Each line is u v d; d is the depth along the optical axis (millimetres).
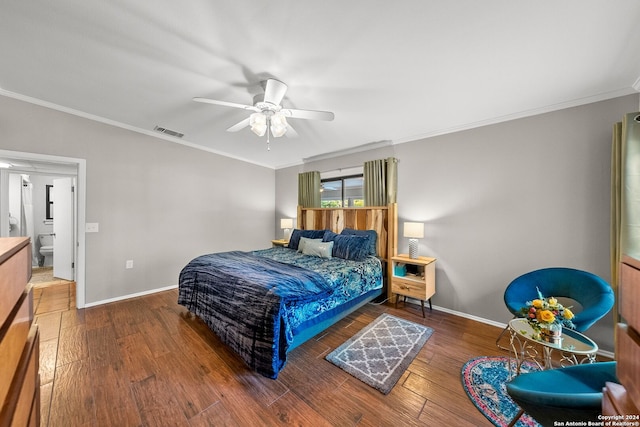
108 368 1859
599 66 1779
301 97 2311
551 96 2232
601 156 2160
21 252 727
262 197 5215
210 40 1594
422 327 2621
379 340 2348
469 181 2904
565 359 1987
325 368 1922
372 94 2244
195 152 4039
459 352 2146
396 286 3119
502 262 2674
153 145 3541
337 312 2469
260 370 1735
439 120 2838
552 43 1553
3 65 1919
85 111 2809
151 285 3543
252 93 2260
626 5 1248
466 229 2922
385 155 3691
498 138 2709
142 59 1811
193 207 4027
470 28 1445
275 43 1608
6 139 2436
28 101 2527
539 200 2461
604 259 2143
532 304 1695
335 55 1715
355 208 3883
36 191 5051
